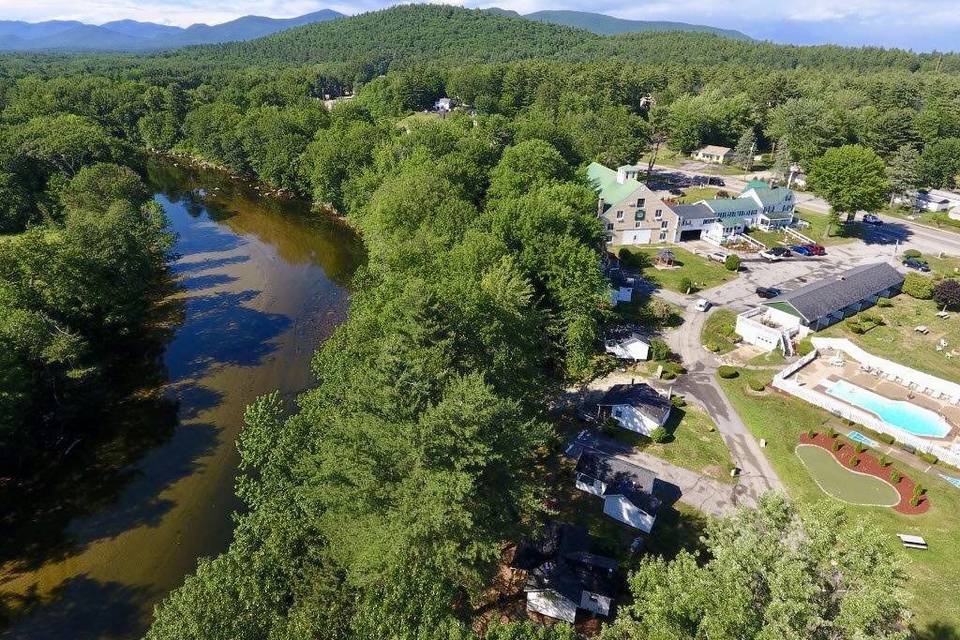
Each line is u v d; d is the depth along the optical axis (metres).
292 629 23.67
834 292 72.25
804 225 103.88
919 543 39.19
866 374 60.75
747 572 23.94
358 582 26.89
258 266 88.62
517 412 32.84
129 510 43.97
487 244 56.56
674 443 49.81
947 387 56.62
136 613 36.44
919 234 102.38
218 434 52.22
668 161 151.12
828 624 21.59
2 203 82.00
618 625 24.58
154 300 76.50
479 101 174.25
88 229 61.56
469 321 40.72
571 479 45.94
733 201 100.75
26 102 143.62
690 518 42.28
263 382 60.06
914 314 74.44
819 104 134.62
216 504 44.81
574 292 58.22
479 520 29.70
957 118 141.12
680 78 197.75
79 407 52.34
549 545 37.53
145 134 157.62
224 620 23.92
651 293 78.38
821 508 25.66
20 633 34.94
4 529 41.91
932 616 34.12
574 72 194.00
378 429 29.23
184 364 62.66
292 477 35.69
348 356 41.28
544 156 90.44
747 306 75.19
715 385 58.53
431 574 26.17
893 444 49.91
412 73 194.62
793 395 56.50
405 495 27.95
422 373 32.28
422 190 73.00
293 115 135.12
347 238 101.19
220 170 143.38
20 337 46.56
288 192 125.06
